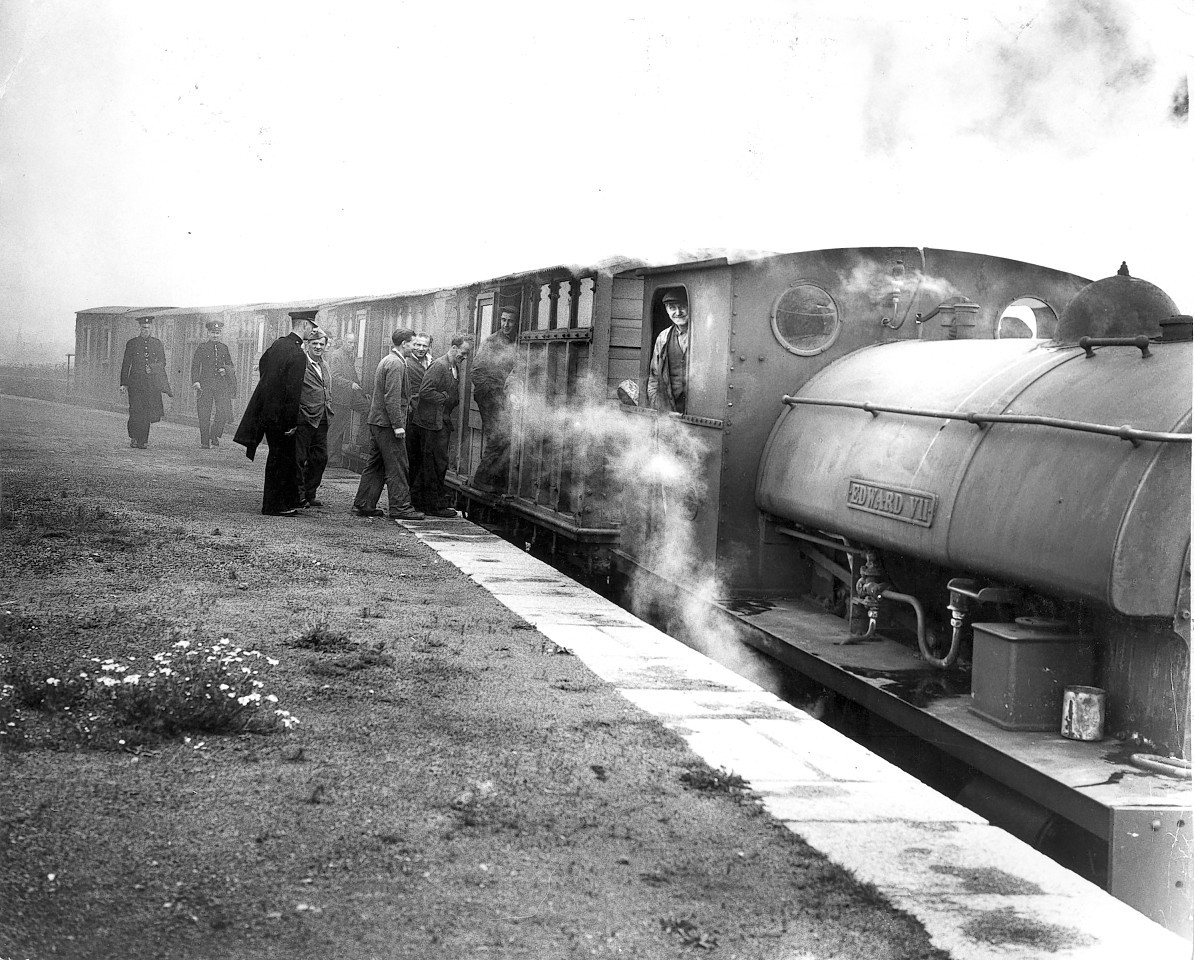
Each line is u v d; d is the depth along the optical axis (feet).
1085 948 10.59
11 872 11.02
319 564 29.76
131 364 63.31
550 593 27.96
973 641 19.02
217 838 12.13
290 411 39.19
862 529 21.57
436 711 17.24
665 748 16.05
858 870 12.21
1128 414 15.97
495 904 11.03
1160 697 15.79
